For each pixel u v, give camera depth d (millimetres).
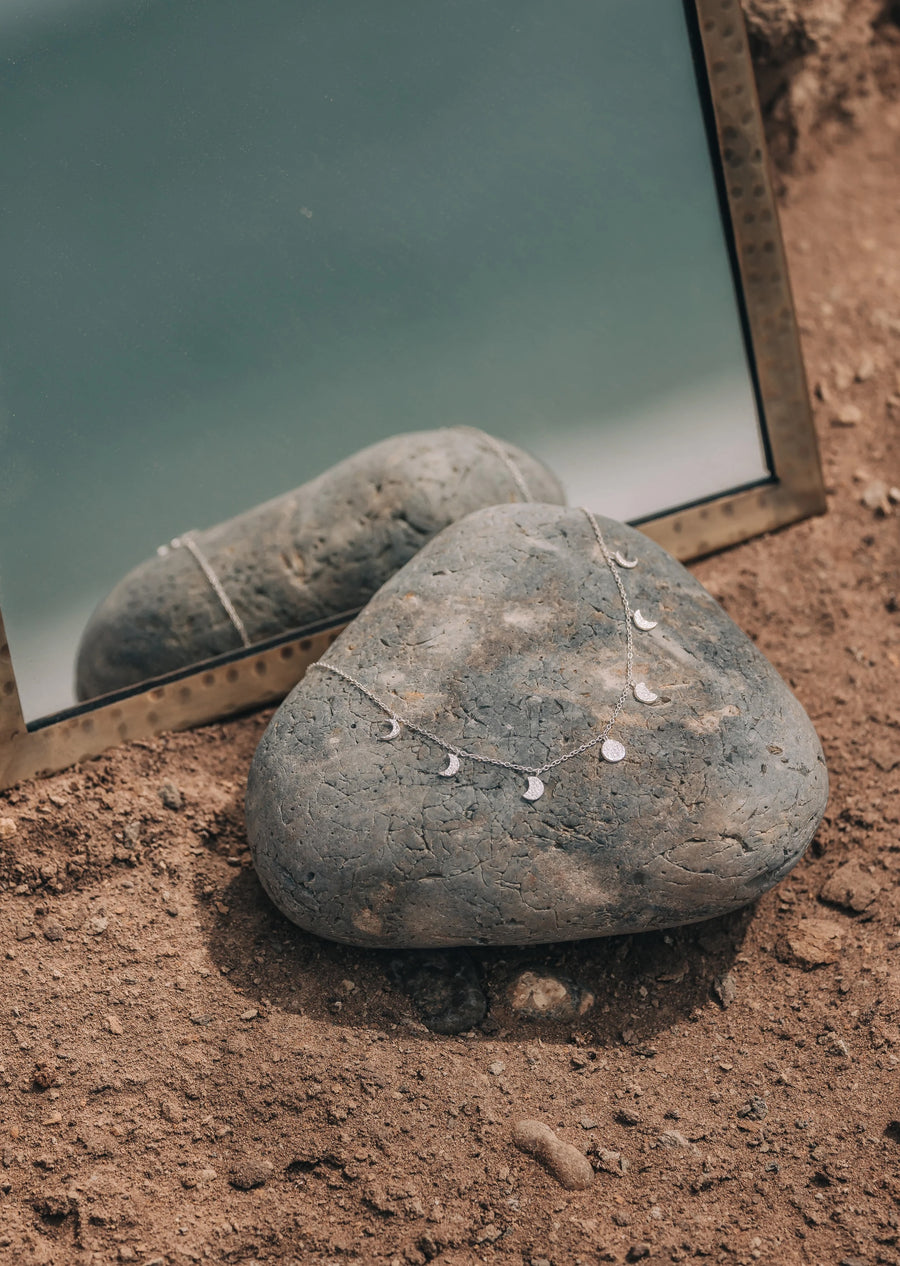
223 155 976
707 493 1041
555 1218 878
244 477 997
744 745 917
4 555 962
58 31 953
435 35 991
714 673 933
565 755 914
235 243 982
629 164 1020
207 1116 896
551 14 1000
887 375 1102
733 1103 901
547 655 934
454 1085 902
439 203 1004
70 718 966
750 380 1042
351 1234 876
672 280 1031
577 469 1028
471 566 953
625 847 904
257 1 971
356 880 908
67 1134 891
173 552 991
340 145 989
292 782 918
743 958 933
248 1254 874
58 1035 907
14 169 954
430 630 941
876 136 1191
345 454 1008
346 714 927
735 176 1024
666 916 911
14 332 959
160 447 984
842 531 1051
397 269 1004
